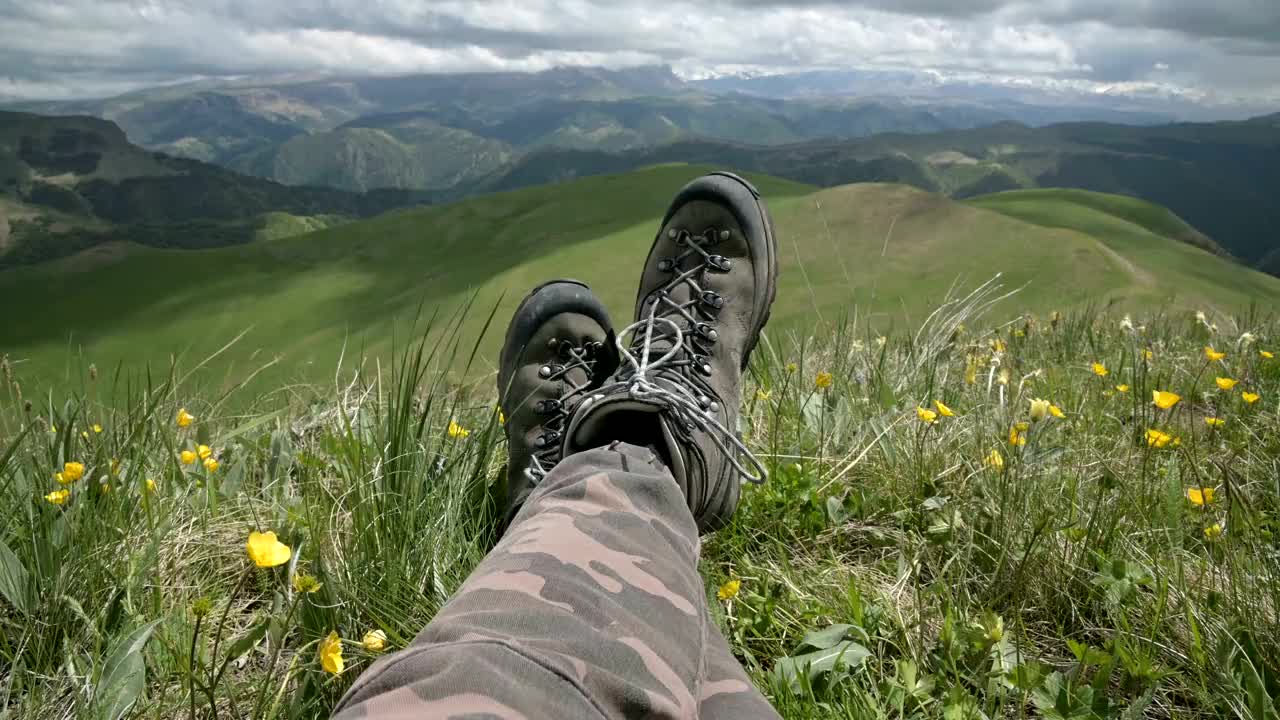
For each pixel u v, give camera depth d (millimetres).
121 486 550
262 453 705
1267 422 710
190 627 438
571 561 292
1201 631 423
